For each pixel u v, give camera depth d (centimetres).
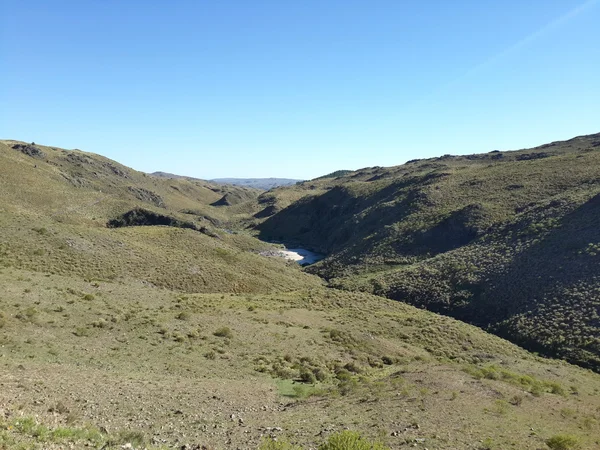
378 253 9575
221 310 4038
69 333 2488
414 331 4541
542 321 4812
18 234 5288
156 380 1991
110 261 5528
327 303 5606
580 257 5575
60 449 899
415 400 1891
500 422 1681
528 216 7656
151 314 3331
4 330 2220
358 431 1479
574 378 3384
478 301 5938
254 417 1667
